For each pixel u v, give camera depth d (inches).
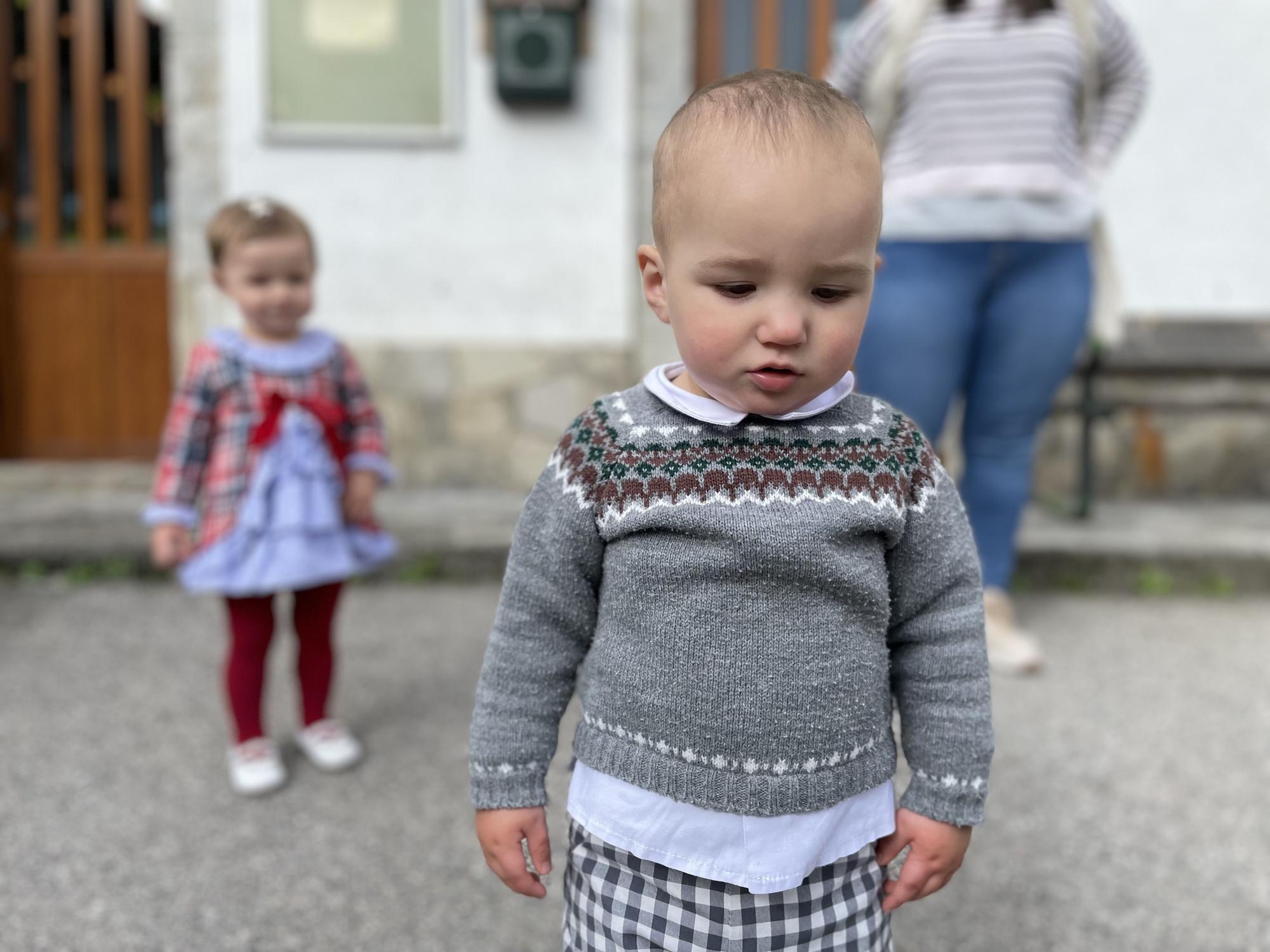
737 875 44.5
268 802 89.3
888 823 47.3
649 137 169.9
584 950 47.4
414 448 172.2
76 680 114.6
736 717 44.4
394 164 166.7
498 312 171.2
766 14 179.2
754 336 42.2
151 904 74.0
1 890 75.3
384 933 71.2
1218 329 177.5
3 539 147.9
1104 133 113.8
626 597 45.8
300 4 161.6
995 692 112.0
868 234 42.3
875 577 45.8
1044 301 108.0
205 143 163.3
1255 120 174.4
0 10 176.9
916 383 108.8
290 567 90.3
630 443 46.3
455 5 163.3
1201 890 76.3
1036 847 82.0
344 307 168.7
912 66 107.0
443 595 144.5
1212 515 167.5
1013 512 116.6
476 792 48.0
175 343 166.4
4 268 181.2
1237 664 120.5
